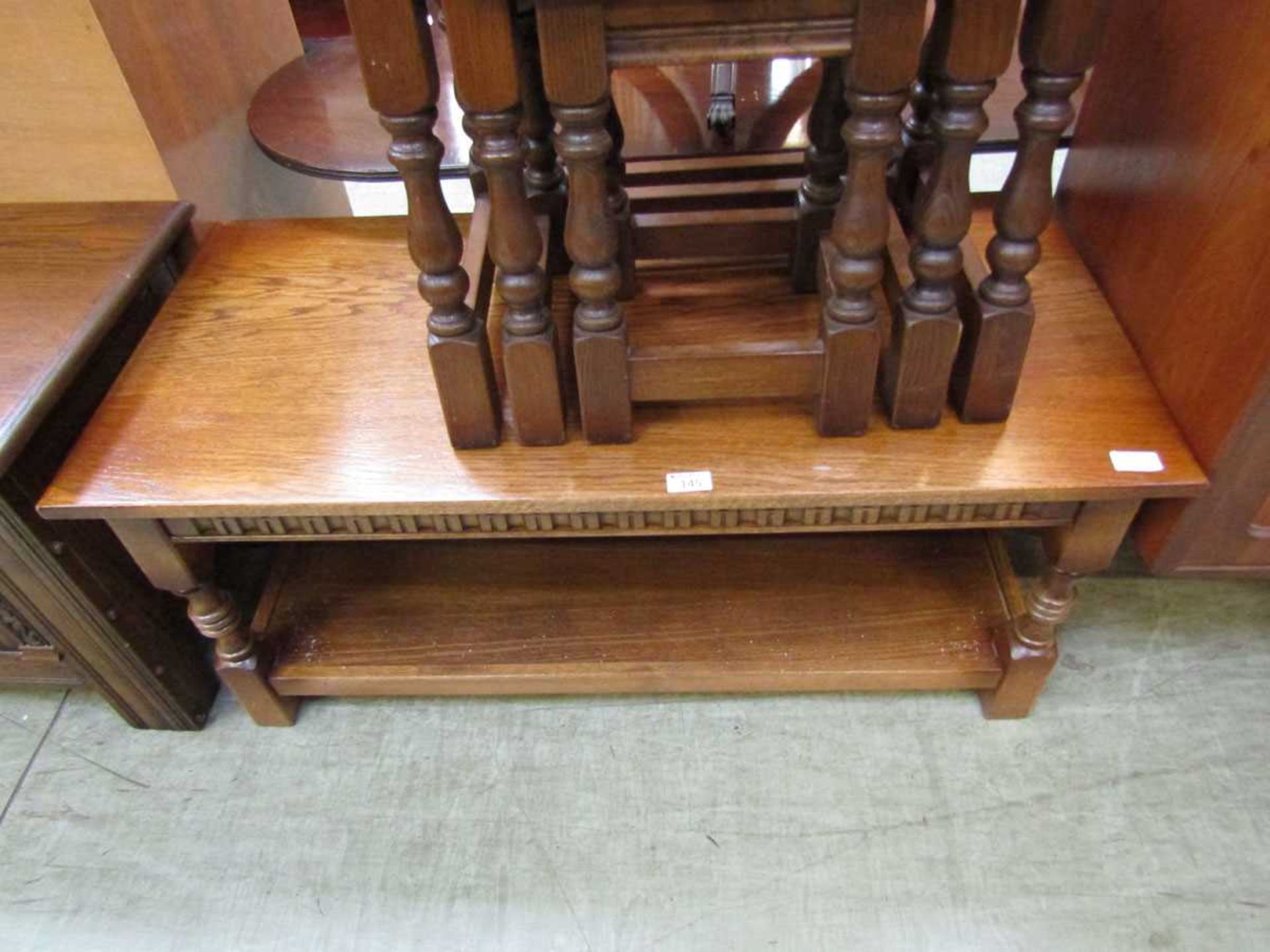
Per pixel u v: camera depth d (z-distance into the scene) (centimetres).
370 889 93
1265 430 70
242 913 92
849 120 63
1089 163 93
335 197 151
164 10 97
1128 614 111
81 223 96
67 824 99
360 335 90
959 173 64
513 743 104
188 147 103
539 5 56
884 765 100
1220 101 69
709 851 94
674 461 78
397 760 103
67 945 90
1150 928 87
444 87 123
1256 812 94
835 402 76
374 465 79
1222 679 105
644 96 112
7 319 85
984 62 59
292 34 132
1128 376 82
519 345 72
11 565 84
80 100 91
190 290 96
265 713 104
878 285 86
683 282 92
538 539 111
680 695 107
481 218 87
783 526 81
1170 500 81
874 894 91
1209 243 71
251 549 124
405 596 106
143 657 98
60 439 87
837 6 58
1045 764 99
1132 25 83
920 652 98
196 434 82
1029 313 71
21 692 111
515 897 92
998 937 88
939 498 75
